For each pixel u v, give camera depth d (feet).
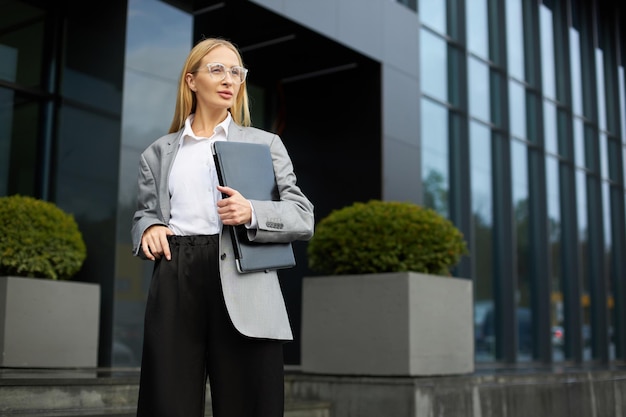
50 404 12.75
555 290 40.06
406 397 15.81
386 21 27.22
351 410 16.51
